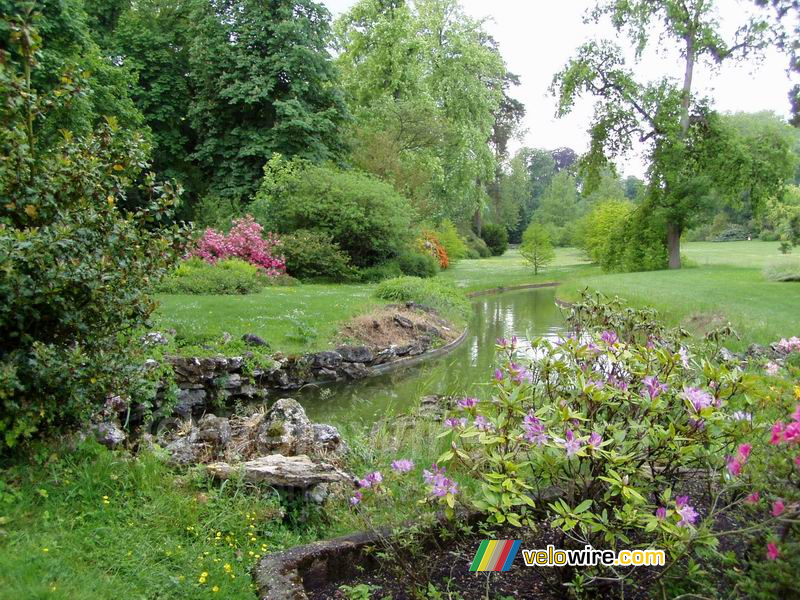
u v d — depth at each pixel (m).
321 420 7.39
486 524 3.30
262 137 24.11
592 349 3.23
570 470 2.85
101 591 2.56
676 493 3.37
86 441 3.75
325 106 25.88
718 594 2.50
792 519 2.08
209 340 9.30
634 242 30.00
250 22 24.36
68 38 17.48
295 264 20.05
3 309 3.23
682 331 4.57
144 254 4.14
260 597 2.71
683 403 2.80
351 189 21.62
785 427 2.35
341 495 3.87
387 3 29.97
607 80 27.20
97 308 3.67
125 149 4.36
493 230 53.38
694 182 27.12
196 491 3.69
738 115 45.31
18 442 3.49
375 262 22.64
